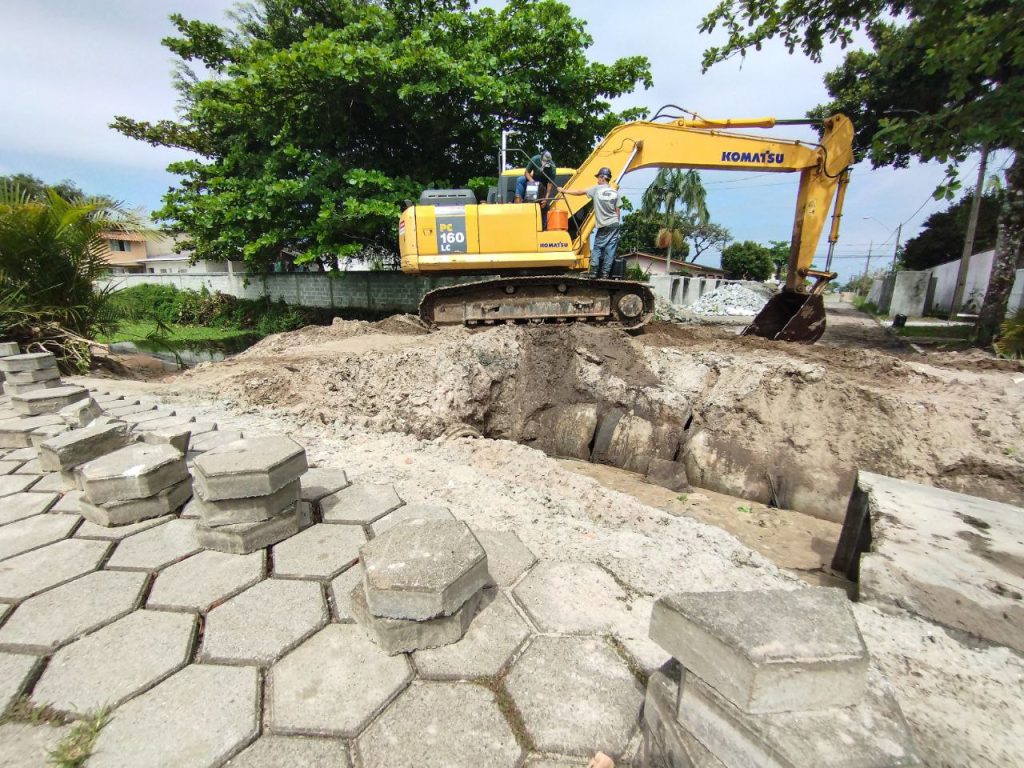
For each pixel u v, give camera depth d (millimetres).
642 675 1649
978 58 5109
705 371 5840
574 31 11539
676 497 4918
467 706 1515
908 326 13555
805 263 7633
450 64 10734
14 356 4945
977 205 14602
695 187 29609
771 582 2281
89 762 1316
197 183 15039
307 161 12133
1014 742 1394
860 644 1094
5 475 3084
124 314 9117
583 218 7781
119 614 1873
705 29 7527
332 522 2578
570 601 2014
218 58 14688
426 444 4457
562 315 7555
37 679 1585
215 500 2174
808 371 5137
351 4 14047
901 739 1028
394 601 1654
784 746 990
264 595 1988
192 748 1360
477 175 14047
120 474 2447
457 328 7445
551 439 6184
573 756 1374
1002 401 4594
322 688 1562
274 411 4926
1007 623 1887
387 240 13727
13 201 7750
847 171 7285
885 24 10023
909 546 2348
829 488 4633
